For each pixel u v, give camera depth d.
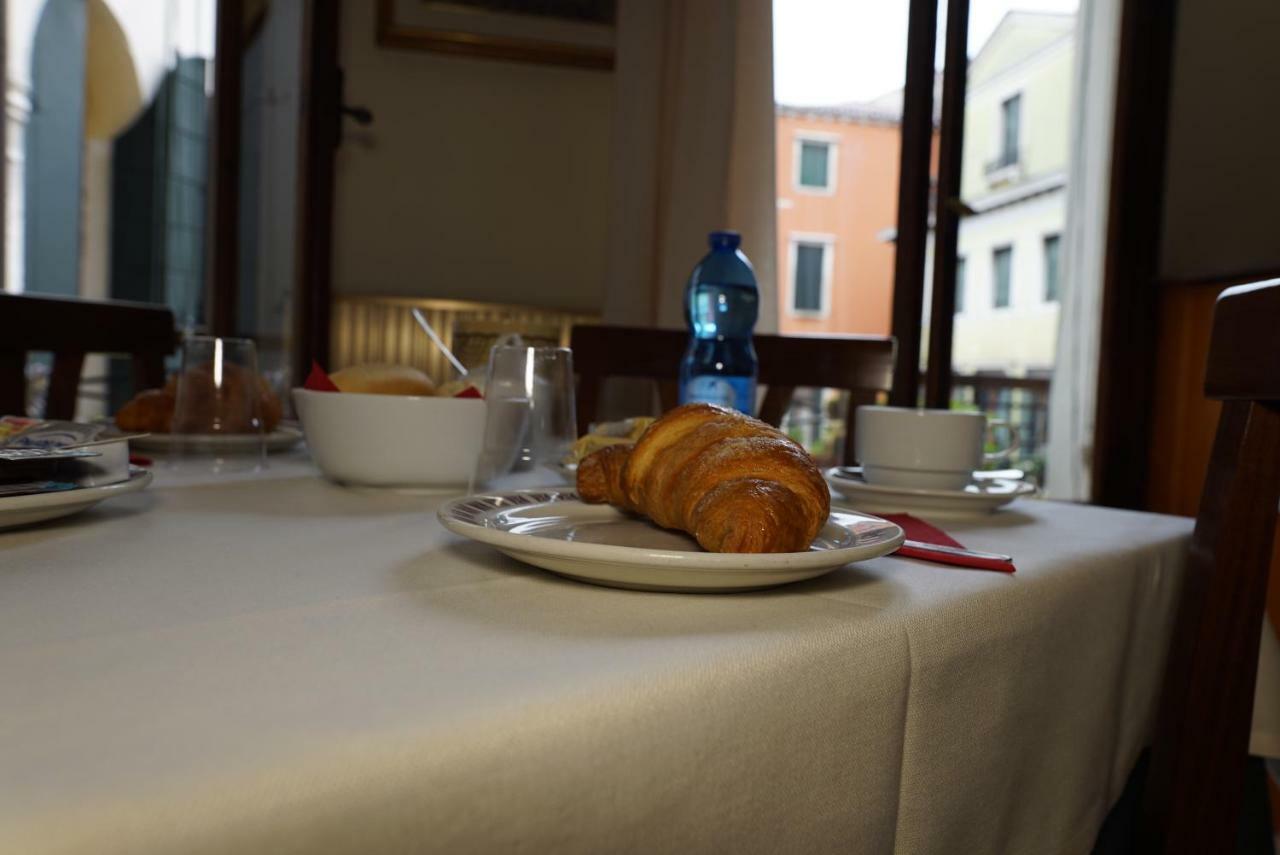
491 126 2.99
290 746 0.20
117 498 0.58
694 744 0.26
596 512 0.51
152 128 4.21
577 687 0.24
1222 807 0.51
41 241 4.10
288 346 2.50
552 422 0.71
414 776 0.20
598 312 3.04
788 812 0.29
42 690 0.23
